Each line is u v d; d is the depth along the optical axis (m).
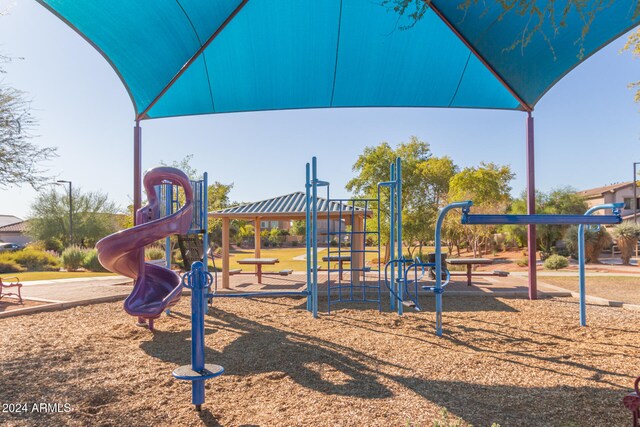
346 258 11.81
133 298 7.04
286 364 5.14
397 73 9.60
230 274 15.02
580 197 28.94
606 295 10.19
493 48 8.38
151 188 7.39
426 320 7.68
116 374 4.84
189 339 6.51
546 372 4.73
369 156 24.56
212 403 3.96
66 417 3.67
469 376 4.62
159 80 8.99
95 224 32.88
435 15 8.02
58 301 9.37
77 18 7.57
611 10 6.79
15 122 11.37
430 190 27.28
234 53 8.94
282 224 61.81
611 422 3.41
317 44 8.82
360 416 3.59
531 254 9.74
